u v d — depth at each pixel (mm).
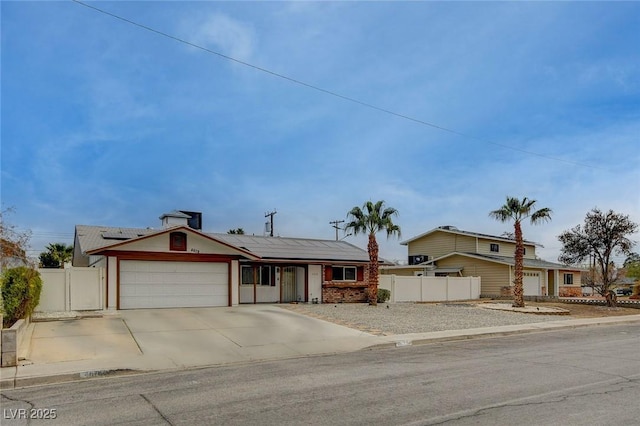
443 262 40406
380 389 8234
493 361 11039
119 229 26656
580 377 9102
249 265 26516
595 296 47125
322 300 27688
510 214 27266
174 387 8672
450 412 6742
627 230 28391
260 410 6988
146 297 21281
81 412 7078
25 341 12938
